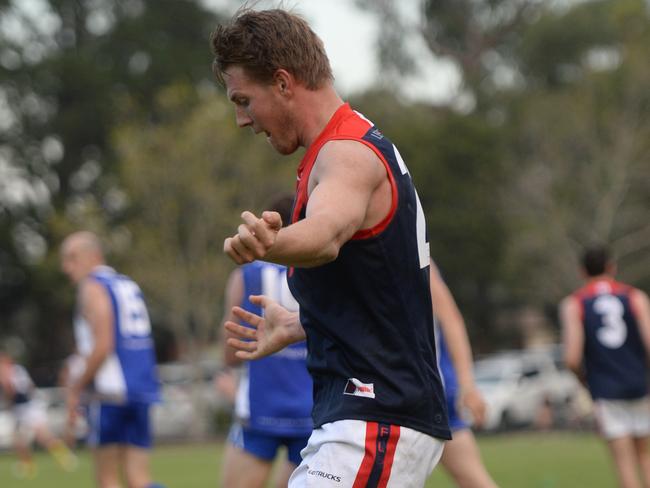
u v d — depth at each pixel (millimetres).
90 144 154500
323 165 11859
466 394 22750
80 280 30469
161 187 117500
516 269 144375
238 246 10570
